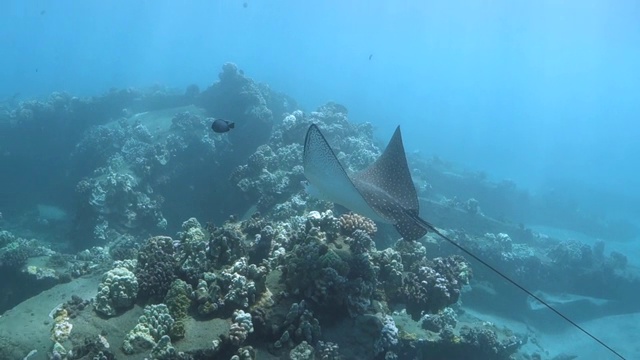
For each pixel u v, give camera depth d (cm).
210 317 650
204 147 1816
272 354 623
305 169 679
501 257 1658
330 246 802
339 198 684
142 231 1534
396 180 807
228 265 747
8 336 619
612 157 10144
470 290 1566
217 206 1784
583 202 4481
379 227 1273
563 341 1586
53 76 8956
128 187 1520
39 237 1742
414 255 904
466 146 8088
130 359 582
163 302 693
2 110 2361
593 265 1930
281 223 1008
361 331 690
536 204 3347
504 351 1096
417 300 783
